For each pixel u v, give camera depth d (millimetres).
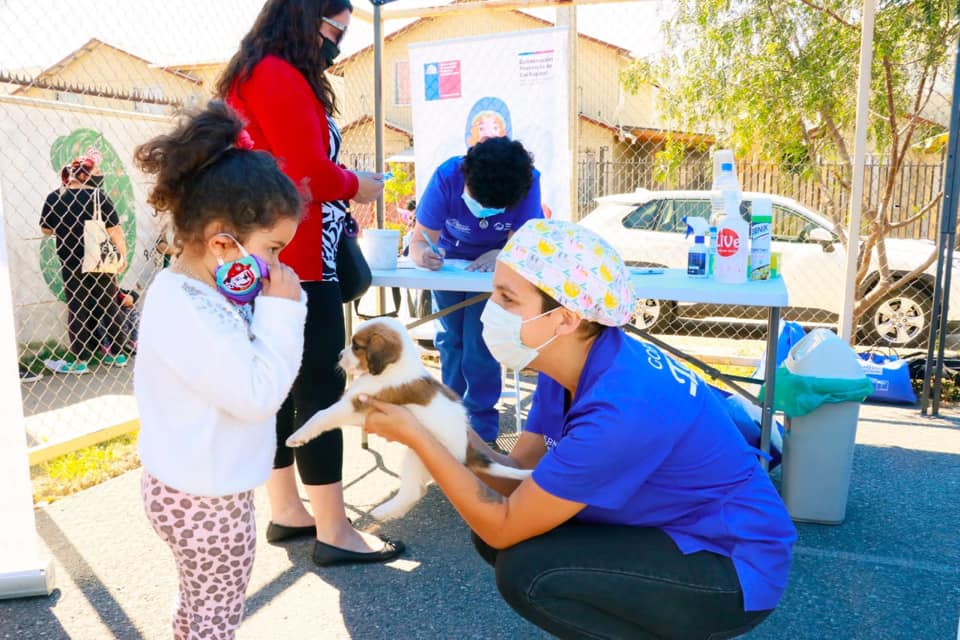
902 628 2604
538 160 5359
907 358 6031
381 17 4520
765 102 6246
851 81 5996
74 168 6438
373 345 2416
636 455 1653
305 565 3023
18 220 6645
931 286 7016
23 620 2654
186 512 1735
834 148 6844
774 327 3158
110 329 6898
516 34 5238
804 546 3205
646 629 1772
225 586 1849
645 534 1784
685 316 7770
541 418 2168
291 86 2588
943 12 5652
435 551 3162
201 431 1699
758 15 6105
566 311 1697
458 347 4250
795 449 3375
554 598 1754
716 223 3402
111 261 6559
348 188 2771
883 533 3326
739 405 3715
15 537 2783
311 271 2754
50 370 6664
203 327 1639
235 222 1670
